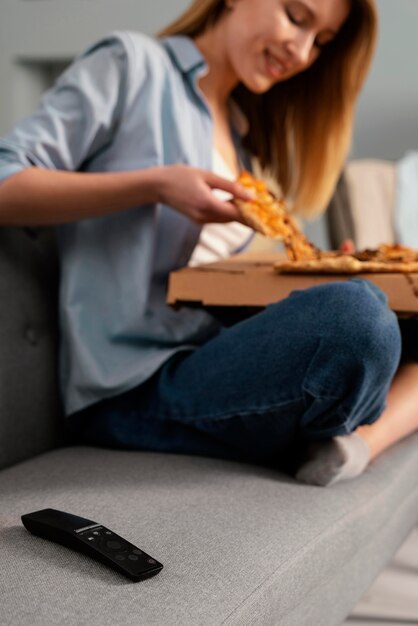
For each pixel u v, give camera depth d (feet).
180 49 4.82
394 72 12.27
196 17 5.10
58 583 2.51
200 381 3.96
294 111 5.77
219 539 2.93
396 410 4.33
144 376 4.17
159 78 4.63
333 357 3.57
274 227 4.40
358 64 5.55
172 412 4.05
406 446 4.63
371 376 3.59
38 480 3.59
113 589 2.50
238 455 4.08
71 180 4.14
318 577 3.12
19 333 4.23
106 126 4.44
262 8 4.84
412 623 4.37
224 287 4.22
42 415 4.32
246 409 3.82
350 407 3.67
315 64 5.63
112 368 4.23
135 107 4.55
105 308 4.34
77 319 4.31
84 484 3.53
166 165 4.62
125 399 4.26
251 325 3.86
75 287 4.35
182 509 3.22
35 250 4.50
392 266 3.97
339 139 5.77
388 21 12.18
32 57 12.42
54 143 4.31
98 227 4.43
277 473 3.92
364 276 3.98
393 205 9.76
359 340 3.53
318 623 3.21
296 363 3.65
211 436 4.06
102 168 4.56
